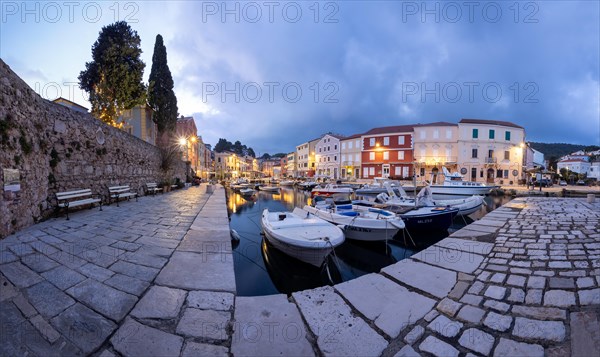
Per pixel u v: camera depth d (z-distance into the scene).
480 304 3.33
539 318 2.94
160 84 23.72
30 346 2.40
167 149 21.72
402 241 9.30
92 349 2.43
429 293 3.69
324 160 55.12
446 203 12.85
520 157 38.19
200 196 17.38
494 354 2.42
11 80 5.96
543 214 10.23
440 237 9.82
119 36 17.52
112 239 5.79
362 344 2.64
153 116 23.66
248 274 6.52
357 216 8.57
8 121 5.80
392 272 4.43
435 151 38.91
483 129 37.41
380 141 42.06
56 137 8.23
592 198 14.09
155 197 15.41
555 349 2.43
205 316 3.06
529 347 2.49
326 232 6.66
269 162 107.69
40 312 2.89
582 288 3.62
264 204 20.83
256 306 3.34
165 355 2.41
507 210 11.68
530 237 6.61
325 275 6.53
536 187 32.50
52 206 8.05
